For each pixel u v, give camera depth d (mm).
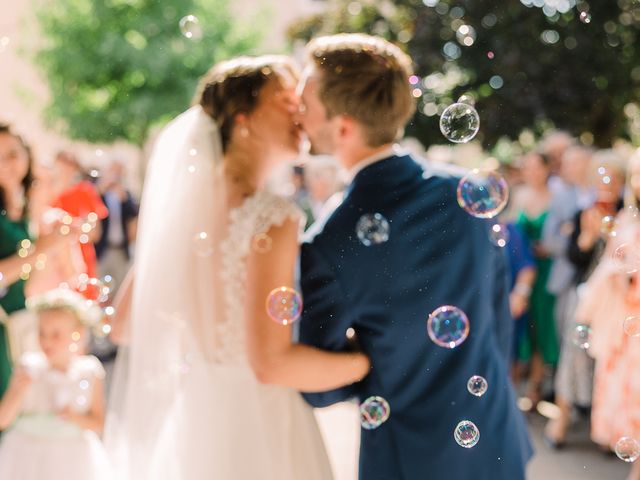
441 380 1654
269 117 1773
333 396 1751
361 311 1628
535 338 4672
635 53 7824
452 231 1647
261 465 1696
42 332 2670
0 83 13672
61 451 2596
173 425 1772
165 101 12328
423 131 7094
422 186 1660
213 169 1742
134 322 1825
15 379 2648
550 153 5875
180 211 1746
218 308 1709
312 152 1730
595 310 3432
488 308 1716
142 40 12430
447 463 1634
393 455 1646
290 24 9172
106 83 12609
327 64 1640
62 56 12516
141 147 12500
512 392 1794
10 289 2998
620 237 3275
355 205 1644
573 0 7625
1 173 2965
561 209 4594
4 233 2984
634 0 7672
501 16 7582
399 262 1612
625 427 3311
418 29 7777
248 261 1645
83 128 12555
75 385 2660
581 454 4035
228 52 12688
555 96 7746
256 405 1710
